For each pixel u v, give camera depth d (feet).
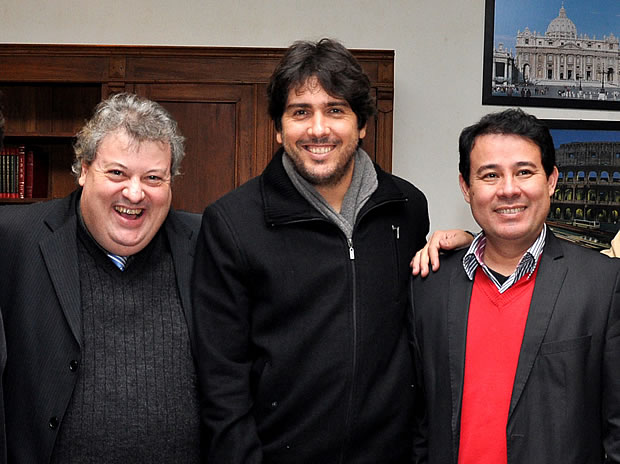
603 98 11.68
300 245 5.51
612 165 11.62
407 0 11.64
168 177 5.69
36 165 11.28
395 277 5.74
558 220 11.63
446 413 5.32
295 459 5.37
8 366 5.26
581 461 4.89
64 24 11.63
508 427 5.02
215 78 10.26
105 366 5.36
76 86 11.14
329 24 11.64
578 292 5.15
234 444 5.20
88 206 5.51
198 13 11.65
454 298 5.56
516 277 5.40
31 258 5.43
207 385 5.41
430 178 11.62
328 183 5.58
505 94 11.62
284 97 5.54
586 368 5.00
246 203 5.68
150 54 10.27
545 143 5.32
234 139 10.30
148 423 5.32
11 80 10.34
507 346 5.25
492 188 5.28
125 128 5.40
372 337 5.47
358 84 5.48
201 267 5.65
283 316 5.44
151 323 5.61
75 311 5.33
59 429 5.15
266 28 11.63
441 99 11.64
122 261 5.73
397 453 5.60
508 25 11.63
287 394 5.38
